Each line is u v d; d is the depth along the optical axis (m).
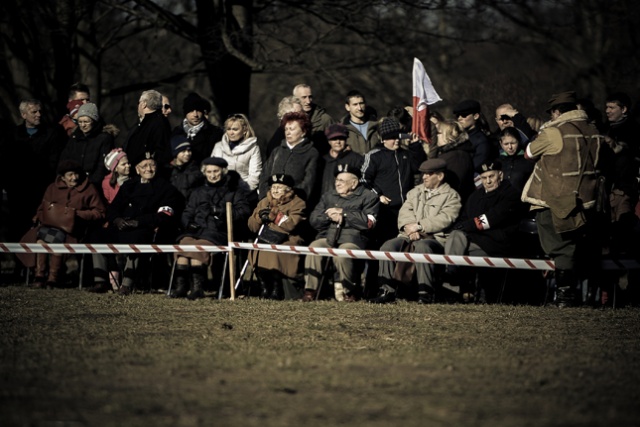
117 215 27.44
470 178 27.16
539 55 67.69
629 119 27.88
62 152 29.45
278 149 27.48
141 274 27.98
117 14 53.31
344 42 50.41
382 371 16.50
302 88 29.22
